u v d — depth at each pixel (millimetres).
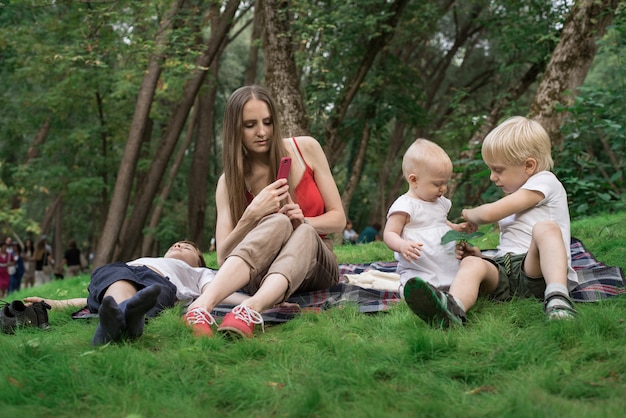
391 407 2273
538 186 3781
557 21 12977
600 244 5812
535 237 3543
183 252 5023
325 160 4410
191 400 2393
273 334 3395
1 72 18000
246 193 4176
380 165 21469
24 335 3404
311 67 14531
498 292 3762
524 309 3480
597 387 2348
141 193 16312
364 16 15367
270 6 11898
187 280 4680
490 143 3945
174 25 14891
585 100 9156
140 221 16219
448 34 25219
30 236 33688
